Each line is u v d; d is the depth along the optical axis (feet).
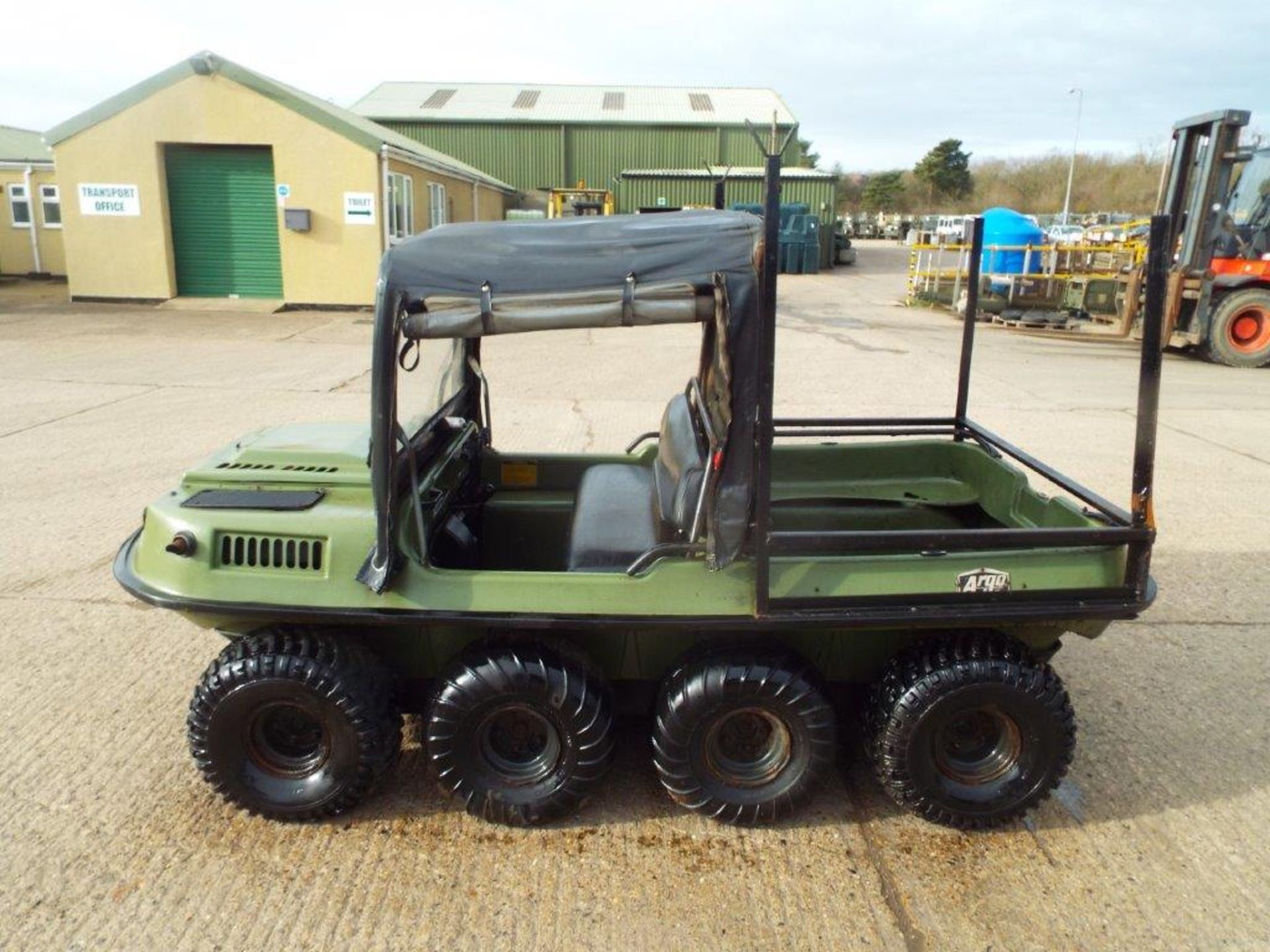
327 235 55.01
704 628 8.93
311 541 9.14
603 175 105.91
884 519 13.52
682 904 8.72
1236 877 9.20
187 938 8.20
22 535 17.60
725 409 8.77
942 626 9.11
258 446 10.82
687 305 8.46
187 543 9.13
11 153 72.02
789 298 71.15
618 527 10.22
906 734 9.27
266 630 9.66
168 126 53.57
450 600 8.98
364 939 8.22
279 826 9.70
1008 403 31.01
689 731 9.31
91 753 10.92
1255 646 14.01
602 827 9.77
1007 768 9.58
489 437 13.79
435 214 68.95
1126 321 46.06
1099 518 10.17
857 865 9.27
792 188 103.19
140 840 9.46
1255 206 40.40
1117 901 8.85
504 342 45.09
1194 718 12.07
